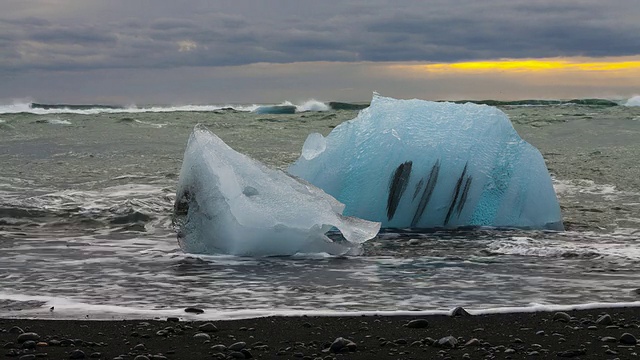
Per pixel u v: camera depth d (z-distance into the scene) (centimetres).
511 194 882
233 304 512
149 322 455
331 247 706
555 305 500
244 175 737
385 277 602
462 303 514
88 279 590
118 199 967
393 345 402
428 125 920
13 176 1136
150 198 975
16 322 455
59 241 753
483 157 899
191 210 723
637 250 709
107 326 444
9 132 1667
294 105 2723
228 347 394
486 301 520
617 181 1112
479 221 879
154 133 1673
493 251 712
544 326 445
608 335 423
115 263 653
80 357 373
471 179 881
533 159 897
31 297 527
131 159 1311
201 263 660
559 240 768
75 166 1234
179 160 1303
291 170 898
